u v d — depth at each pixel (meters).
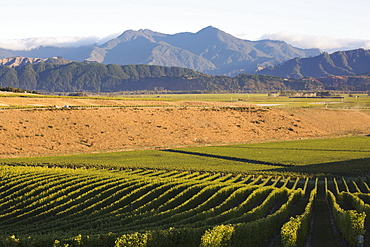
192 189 54.38
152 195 52.44
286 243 28.78
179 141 124.25
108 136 120.25
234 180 69.50
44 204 50.03
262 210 42.28
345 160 96.69
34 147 105.50
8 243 27.61
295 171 83.06
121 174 70.25
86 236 28.42
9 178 63.47
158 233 28.94
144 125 132.25
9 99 141.88
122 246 26.88
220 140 128.88
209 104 178.88
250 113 159.75
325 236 35.88
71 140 113.50
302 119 160.75
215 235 27.61
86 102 156.62
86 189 55.66
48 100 149.25
